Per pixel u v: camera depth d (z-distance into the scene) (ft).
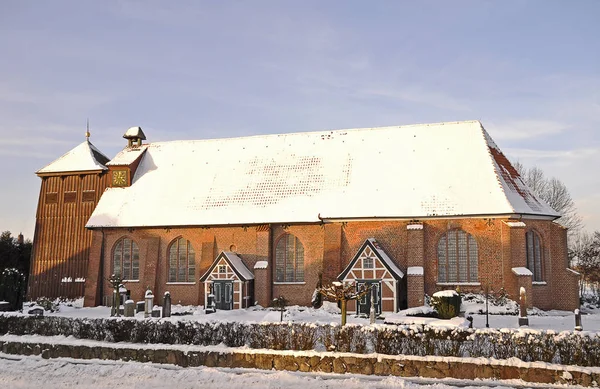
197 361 79.10
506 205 134.21
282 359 75.41
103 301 162.50
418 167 150.30
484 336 69.92
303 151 165.68
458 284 135.33
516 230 131.75
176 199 163.53
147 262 158.71
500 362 67.36
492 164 144.56
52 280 173.88
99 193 175.01
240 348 78.54
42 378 75.20
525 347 68.13
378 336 73.67
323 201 149.28
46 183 180.96
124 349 82.84
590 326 106.32
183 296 156.46
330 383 68.23
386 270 133.28
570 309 136.56
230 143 176.55
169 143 183.73
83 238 173.47
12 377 75.82
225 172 167.32
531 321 115.96
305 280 147.33
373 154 158.10
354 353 73.56
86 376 75.36
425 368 69.72
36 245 177.88
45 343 87.40
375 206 143.43
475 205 136.36
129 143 186.29
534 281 137.49
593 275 245.65
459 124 157.89
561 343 67.05
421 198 141.90
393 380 67.97
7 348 89.56
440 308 100.01
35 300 174.19
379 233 142.72
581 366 65.51
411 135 159.84
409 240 137.08
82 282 169.78
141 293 158.81
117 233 163.63
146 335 85.30
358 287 133.39
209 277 146.72
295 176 158.71
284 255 150.92
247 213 152.87
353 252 143.84
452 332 71.20
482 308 130.11
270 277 149.48
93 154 183.32
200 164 172.76
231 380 71.10
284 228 150.30
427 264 137.69
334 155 161.27
